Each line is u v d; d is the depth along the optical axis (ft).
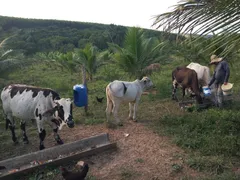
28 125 25.09
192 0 8.01
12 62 50.26
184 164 16.61
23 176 15.28
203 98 27.27
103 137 19.22
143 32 40.11
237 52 8.61
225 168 15.80
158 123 23.73
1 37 130.72
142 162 17.10
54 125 18.95
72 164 16.70
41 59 83.71
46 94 17.88
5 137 22.33
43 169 15.85
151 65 42.06
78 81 49.42
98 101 30.30
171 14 8.27
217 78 25.34
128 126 23.54
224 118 22.62
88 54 48.96
